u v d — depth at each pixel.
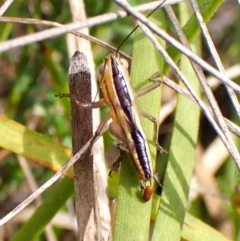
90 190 0.14
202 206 0.20
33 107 0.20
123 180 0.15
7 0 0.15
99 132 0.14
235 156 0.14
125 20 0.21
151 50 0.15
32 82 0.20
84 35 0.16
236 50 0.22
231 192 0.19
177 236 0.15
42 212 0.16
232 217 0.19
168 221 0.15
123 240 0.14
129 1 0.19
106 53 0.20
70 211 0.19
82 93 0.14
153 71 0.15
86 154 0.14
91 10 0.20
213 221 0.20
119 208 0.14
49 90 0.20
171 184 0.15
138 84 0.15
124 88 0.15
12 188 0.20
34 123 0.20
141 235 0.14
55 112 0.20
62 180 0.16
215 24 0.24
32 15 0.20
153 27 0.14
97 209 0.15
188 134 0.16
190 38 0.16
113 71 0.15
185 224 0.16
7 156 0.20
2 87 0.22
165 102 0.21
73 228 0.19
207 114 0.14
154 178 0.15
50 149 0.16
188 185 0.15
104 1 0.20
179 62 0.17
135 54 0.15
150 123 0.15
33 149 0.16
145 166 0.14
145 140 0.15
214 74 0.14
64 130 0.19
